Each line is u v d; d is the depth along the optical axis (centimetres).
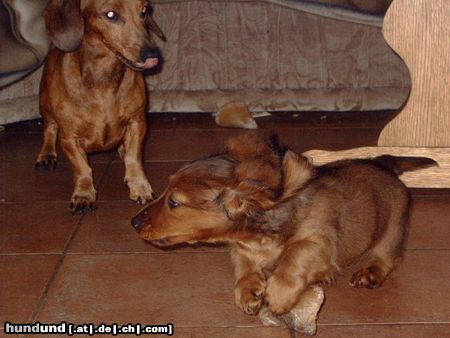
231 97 184
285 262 106
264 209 105
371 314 111
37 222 137
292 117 189
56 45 138
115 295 116
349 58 184
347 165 119
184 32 183
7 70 160
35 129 183
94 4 136
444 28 136
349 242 112
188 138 175
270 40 183
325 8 172
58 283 119
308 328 106
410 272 121
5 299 115
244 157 108
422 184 141
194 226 108
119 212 140
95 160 164
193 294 116
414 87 139
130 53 136
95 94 139
